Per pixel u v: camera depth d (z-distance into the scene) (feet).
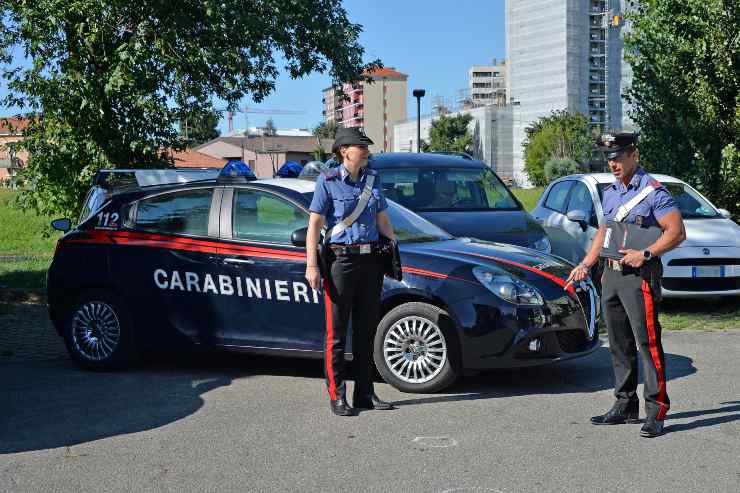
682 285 32.89
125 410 19.67
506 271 20.83
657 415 16.72
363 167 18.95
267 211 22.70
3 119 45.24
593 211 36.86
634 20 45.83
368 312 19.15
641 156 46.44
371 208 18.84
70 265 24.75
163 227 23.98
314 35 60.08
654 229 16.79
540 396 20.36
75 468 15.37
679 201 36.94
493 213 33.45
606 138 17.10
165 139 45.70
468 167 37.14
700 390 20.59
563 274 21.52
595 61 467.11
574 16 456.04
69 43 44.04
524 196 160.15
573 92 456.86
